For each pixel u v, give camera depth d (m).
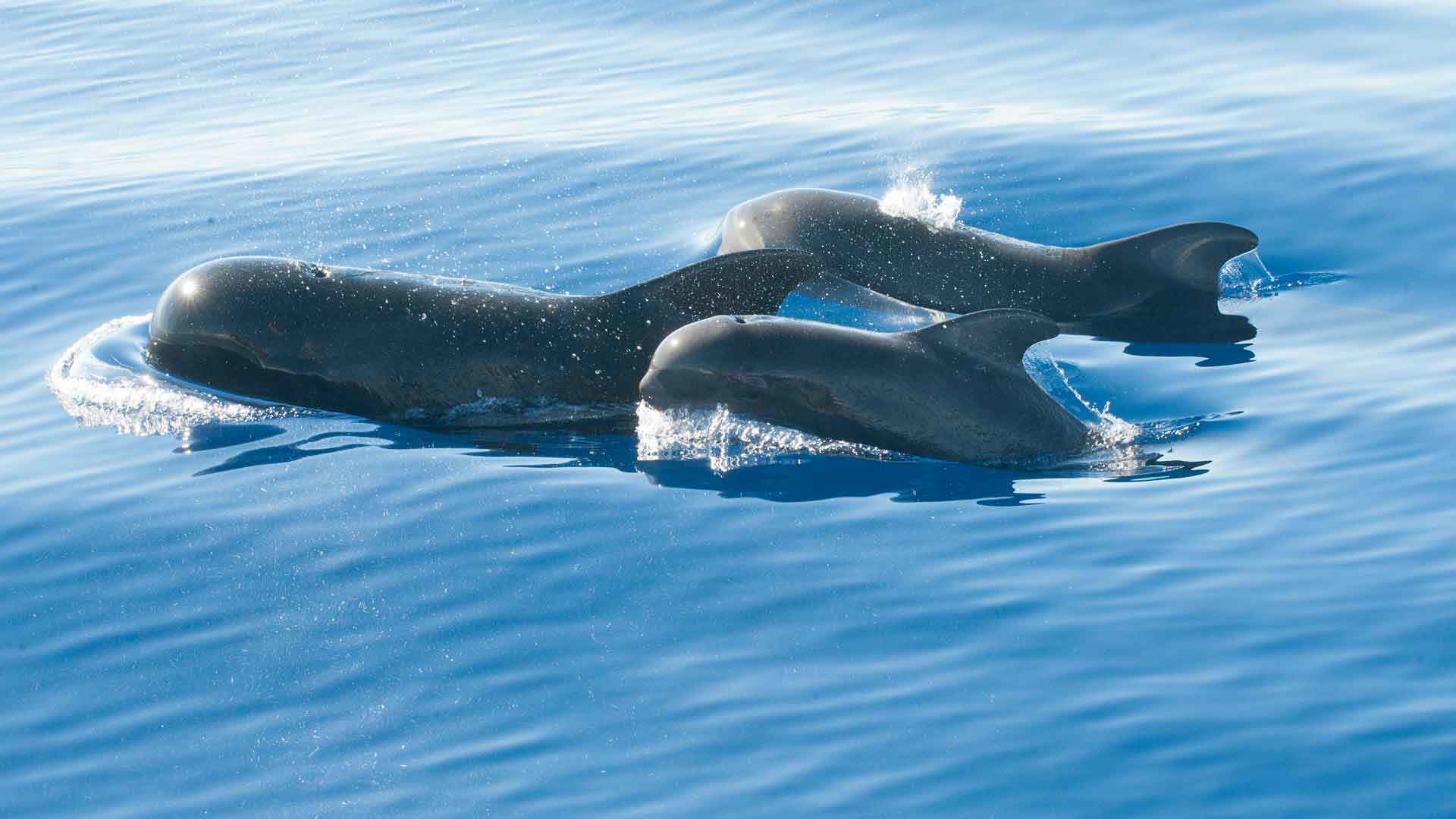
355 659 24.52
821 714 22.42
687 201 47.97
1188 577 25.80
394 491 30.33
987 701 22.53
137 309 41.16
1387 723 21.52
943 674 23.23
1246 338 37.03
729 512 29.02
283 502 30.02
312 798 21.28
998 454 31.95
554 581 26.56
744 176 49.97
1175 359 35.97
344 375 34.75
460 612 25.72
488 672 23.94
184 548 28.31
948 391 32.12
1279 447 31.05
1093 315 38.53
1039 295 38.94
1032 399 32.47
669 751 21.80
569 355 34.59
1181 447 31.61
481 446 32.84
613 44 68.44
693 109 58.03
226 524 29.17
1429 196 45.09
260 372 35.16
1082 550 26.98
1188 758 21.05
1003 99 56.84
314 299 35.22
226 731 22.88
